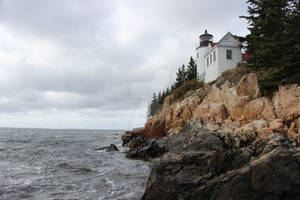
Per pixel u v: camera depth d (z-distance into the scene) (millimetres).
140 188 13258
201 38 39281
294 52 14539
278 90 15664
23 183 14133
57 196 11742
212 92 21766
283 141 11672
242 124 16891
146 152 26531
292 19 15930
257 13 20234
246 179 7977
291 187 7305
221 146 12680
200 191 8930
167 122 29016
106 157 26812
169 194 9516
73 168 19250
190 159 10180
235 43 29484
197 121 17844
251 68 19594
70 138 71250
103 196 11758
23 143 46625
